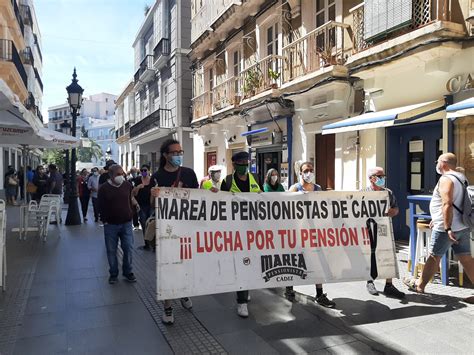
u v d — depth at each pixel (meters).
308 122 10.54
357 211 4.94
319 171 10.39
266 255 4.49
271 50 12.74
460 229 4.68
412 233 5.77
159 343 3.79
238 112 13.61
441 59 6.69
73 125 12.56
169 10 21.72
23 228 10.09
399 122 6.80
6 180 19.12
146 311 4.61
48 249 8.14
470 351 3.56
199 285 4.16
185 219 4.23
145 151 29.27
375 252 4.91
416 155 7.85
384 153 8.13
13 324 4.21
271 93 10.98
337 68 8.64
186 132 20.66
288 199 4.68
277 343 3.77
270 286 4.43
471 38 6.32
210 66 17.41
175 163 4.77
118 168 5.80
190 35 20.59
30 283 5.70
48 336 3.93
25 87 24.86
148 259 7.40
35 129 7.63
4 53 19.53
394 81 7.82
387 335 3.90
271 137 12.13
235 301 4.98
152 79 25.38
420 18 6.88
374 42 7.90
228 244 4.36
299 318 4.36
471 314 4.37
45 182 16.08
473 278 4.74
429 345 3.69
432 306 4.62
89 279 5.95
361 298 4.95
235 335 3.95
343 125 7.77
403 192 8.09
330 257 4.73
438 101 6.79
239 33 14.43
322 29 9.21
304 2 10.63
